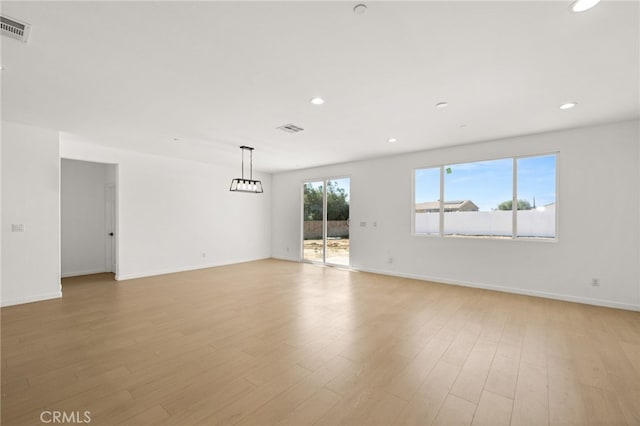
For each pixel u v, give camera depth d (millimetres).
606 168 4000
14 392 2020
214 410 1845
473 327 3246
